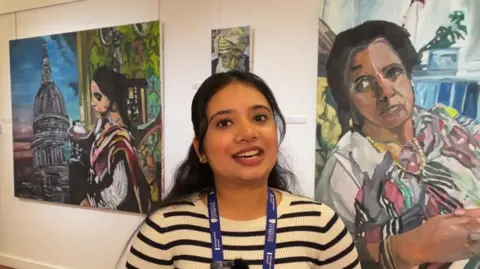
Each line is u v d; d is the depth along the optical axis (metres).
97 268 3.46
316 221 1.15
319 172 2.47
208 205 1.17
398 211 2.28
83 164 3.42
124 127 3.19
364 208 2.36
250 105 1.11
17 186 3.81
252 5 2.68
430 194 2.20
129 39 3.11
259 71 2.68
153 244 1.15
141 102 3.10
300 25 2.54
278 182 1.43
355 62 2.34
